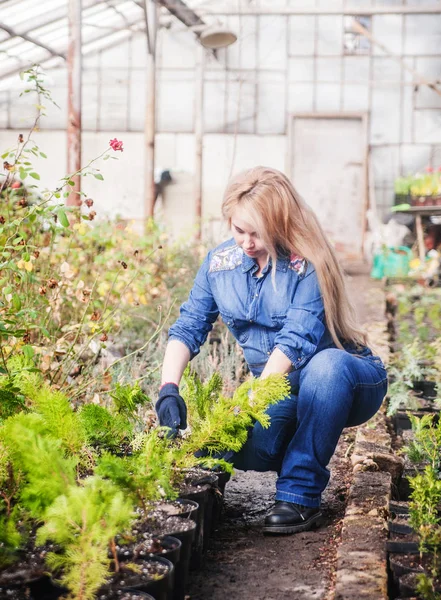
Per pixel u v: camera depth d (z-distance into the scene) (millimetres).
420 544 2047
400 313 8156
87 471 2209
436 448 2832
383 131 14750
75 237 4555
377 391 2572
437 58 14578
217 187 14938
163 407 2354
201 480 2258
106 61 14922
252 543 2381
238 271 2580
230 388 3896
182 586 1943
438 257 10922
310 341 2439
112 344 4324
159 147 15055
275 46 14789
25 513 1890
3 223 3066
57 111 14711
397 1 14508
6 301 3057
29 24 11883
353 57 14703
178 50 14867
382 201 14852
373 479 2744
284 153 14930
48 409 2119
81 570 1587
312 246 2455
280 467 2621
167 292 5484
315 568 2180
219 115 14914
